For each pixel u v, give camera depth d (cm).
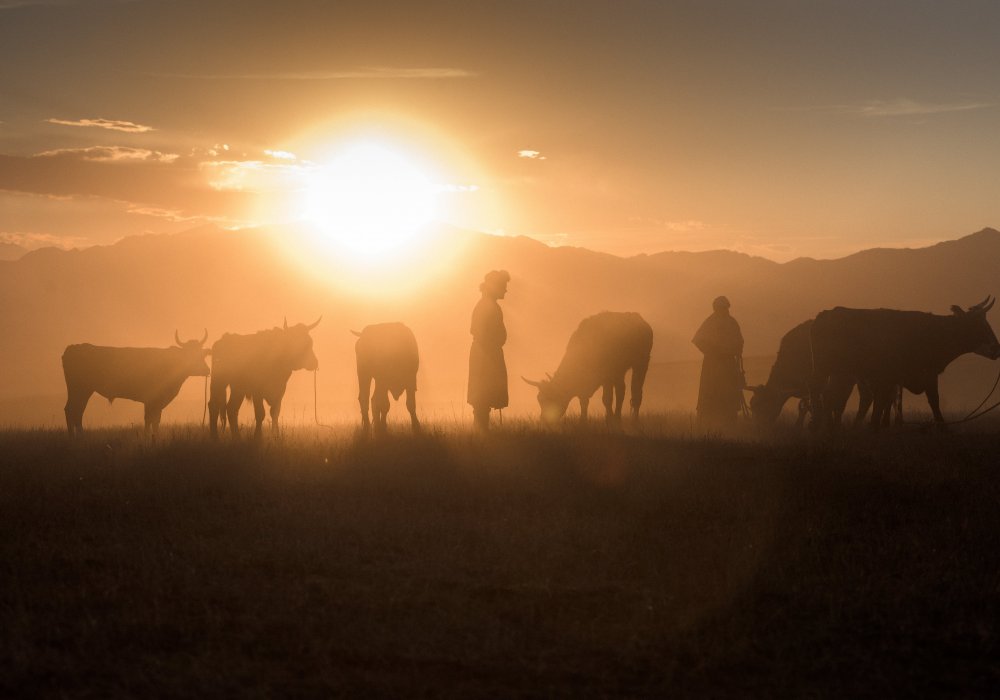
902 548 984
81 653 699
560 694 645
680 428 2061
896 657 716
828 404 2134
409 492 1252
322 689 646
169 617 775
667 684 664
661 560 948
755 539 1002
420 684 657
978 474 1362
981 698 648
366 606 807
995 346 2045
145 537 1026
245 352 2100
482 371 2050
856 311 2125
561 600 836
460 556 962
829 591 852
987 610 803
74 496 1225
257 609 794
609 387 2273
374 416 2186
